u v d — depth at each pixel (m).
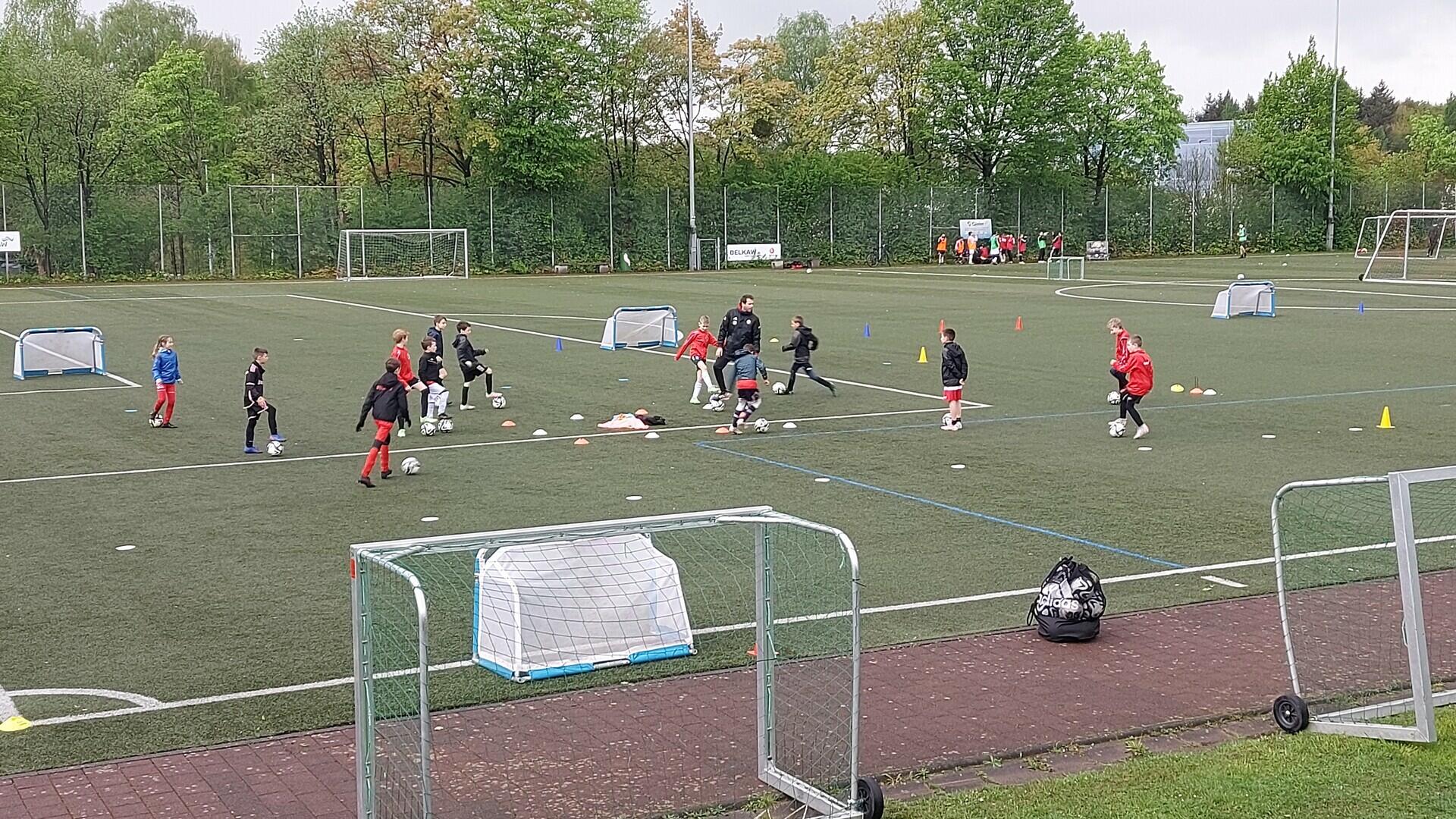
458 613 10.55
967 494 15.43
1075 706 8.58
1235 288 39.94
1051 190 86.62
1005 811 6.79
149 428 20.47
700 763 7.59
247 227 69.00
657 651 9.41
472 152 76.19
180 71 80.44
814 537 13.23
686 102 83.56
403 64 75.38
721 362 21.94
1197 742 7.98
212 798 7.20
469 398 23.16
